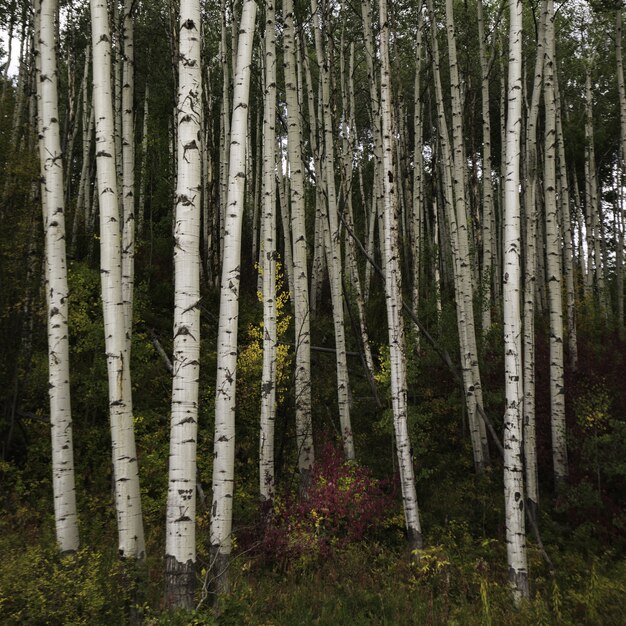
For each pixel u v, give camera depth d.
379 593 6.82
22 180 10.83
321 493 9.04
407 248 15.91
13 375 10.52
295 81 10.10
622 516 8.67
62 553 6.03
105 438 10.84
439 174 18.55
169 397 11.91
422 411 12.32
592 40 19.50
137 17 19.75
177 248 5.18
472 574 7.43
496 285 17.67
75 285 11.70
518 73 6.93
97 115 6.08
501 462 11.29
